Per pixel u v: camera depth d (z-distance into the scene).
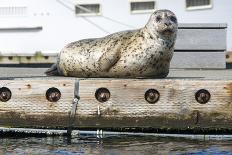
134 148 17.19
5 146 17.55
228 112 18.78
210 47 30.55
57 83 19.17
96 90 19.03
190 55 30.59
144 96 18.91
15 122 19.36
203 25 30.48
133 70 20.05
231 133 18.80
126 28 38.34
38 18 39.09
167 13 19.75
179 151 16.78
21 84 19.30
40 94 19.23
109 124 19.03
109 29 38.56
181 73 25.91
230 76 23.17
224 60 30.62
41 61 39.06
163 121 18.89
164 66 20.31
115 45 20.05
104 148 17.19
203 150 16.91
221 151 16.75
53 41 39.09
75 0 38.69
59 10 38.88
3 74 25.11
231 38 37.00
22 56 38.84
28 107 19.30
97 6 38.53
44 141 18.33
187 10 37.53
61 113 19.16
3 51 39.41
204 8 37.41
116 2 38.25
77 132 19.09
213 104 18.78
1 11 39.16
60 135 19.12
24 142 18.19
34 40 39.25
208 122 18.81
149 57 19.83
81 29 38.81
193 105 18.80
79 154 16.47
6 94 19.36
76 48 20.77
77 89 19.09
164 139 18.50
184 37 30.48
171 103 18.84
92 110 19.03
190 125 18.84
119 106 18.97
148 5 38.00
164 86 18.84
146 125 18.94
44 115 19.25
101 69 20.28
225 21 37.25
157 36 19.69
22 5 39.25
